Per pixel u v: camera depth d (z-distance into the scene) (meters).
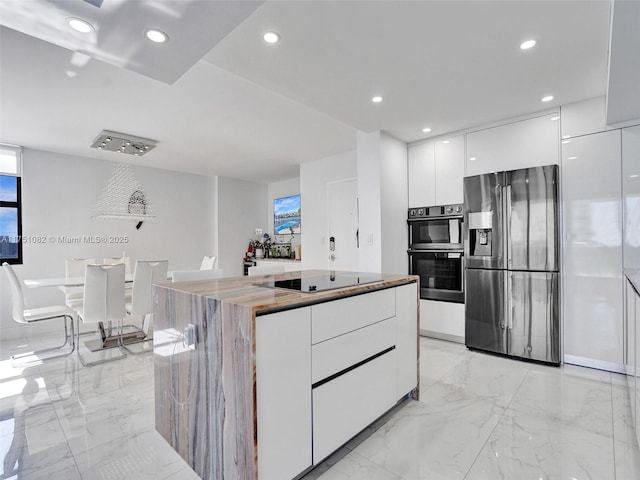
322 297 1.59
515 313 3.11
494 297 3.23
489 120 3.30
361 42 2.00
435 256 3.75
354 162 4.75
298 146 4.49
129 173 5.35
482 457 1.72
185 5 1.39
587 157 2.84
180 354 1.71
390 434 1.94
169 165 5.55
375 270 3.60
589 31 1.90
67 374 2.90
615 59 1.79
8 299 4.20
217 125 3.61
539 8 1.71
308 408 1.51
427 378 2.72
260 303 1.34
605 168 2.76
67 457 1.74
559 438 1.87
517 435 1.91
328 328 1.62
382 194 3.61
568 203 2.93
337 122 3.56
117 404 2.33
